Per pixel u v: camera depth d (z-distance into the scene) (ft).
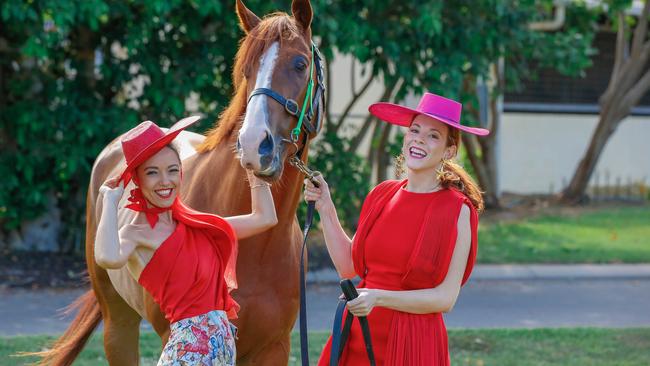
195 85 27.96
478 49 29.50
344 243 11.28
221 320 10.12
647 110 55.52
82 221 31.09
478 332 22.17
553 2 41.16
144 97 28.68
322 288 28.22
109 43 28.73
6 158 29.27
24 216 30.32
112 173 14.24
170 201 9.98
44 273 28.50
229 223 10.36
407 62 28.58
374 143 35.65
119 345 13.96
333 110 45.55
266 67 10.47
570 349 20.56
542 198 50.39
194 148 13.91
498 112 46.09
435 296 10.11
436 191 10.50
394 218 10.46
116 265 9.50
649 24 54.75
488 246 35.32
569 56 32.14
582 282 30.01
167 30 29.91
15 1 24.56
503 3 28.99
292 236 11.78
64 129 28.30
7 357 18.72
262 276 11.30
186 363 9.82
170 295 9.98
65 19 24.98
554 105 53.83
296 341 21.09
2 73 29.81
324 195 11.26
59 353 14.32
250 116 10.12
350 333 10.63
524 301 26.96
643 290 28.81
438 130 10.39
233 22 27.30
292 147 10.80
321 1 25.89
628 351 20.39
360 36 26.91
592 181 55.06
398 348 10.19
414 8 28.37
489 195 46.11
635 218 43.45
